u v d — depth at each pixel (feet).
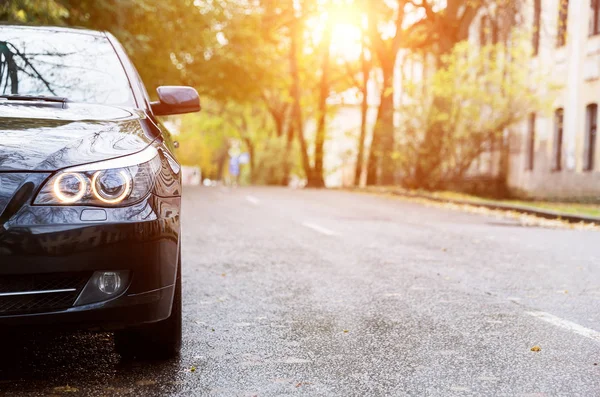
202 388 11.98
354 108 216.33
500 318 17.44
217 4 80.38
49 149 11.73
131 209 11.67
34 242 11.09
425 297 19.94
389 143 82.02
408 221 44.14
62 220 11.25
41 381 12.23
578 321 17.21
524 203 67.87
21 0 37.35
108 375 12.59
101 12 50.47
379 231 37.14
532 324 16.84
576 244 33.83
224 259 26.48
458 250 30.27
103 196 11.55
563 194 81.41
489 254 29.30
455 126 71.51
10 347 14.26
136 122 13.47
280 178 139.74
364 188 90.53
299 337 15.42
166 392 11.75
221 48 90.99
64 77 15.10
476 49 71.92
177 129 211.82
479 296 20.25
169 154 13.39
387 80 98.32
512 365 13.47
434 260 27.14
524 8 88.89
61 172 11.49
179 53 78.02
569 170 80.38
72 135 12.25
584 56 77.97
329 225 39.65
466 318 17.39
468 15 80.64
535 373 12.98
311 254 28.09
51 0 38.55
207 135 206.18
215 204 55.52
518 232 39.14
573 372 13.05
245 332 15.76
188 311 17.76
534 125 89.51
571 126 80.23
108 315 11.56
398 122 75.56
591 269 25.90
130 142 12.49
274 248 29.66
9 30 16.21
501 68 69.87
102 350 14.16
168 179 12.65
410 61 122.72
